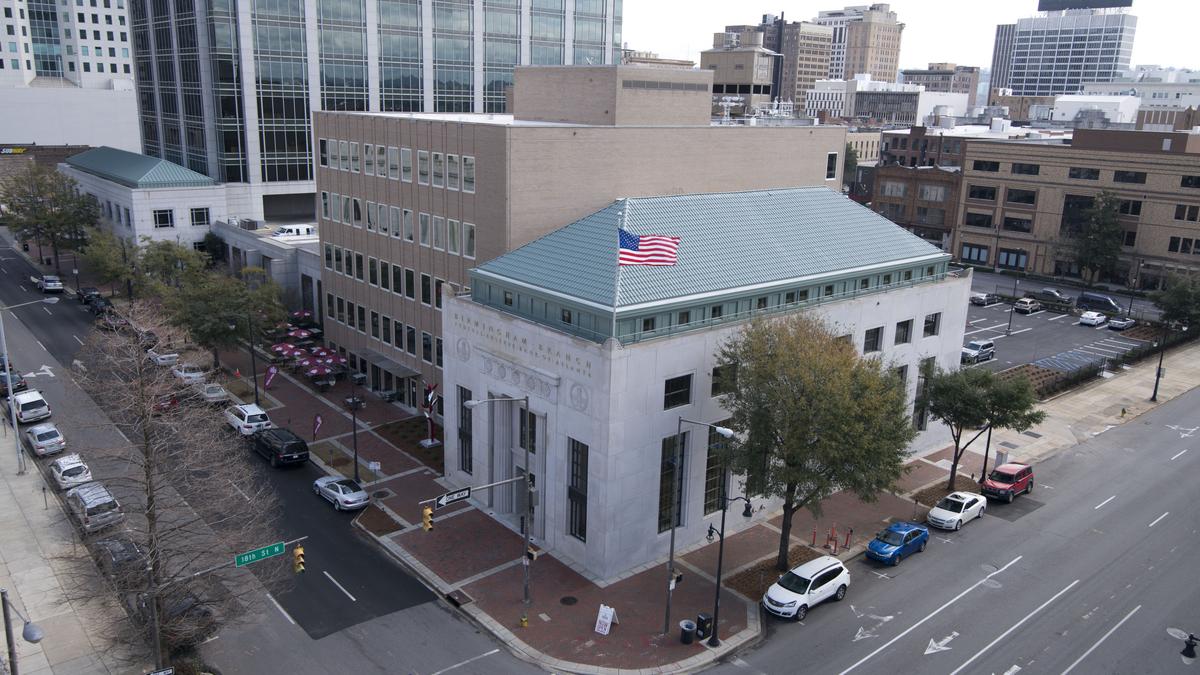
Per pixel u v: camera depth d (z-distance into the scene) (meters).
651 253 37.81
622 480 37.47
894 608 36.34
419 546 40.72
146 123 107.12
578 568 38.97
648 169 51.81
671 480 40.09
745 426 37.56
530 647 32.97
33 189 96.75
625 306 36.78
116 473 46.19
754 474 37.19
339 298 66.31
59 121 150.50
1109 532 43.84
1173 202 98.69
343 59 92.25
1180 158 97.25
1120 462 53.62
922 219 124.38
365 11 92.25
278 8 87.38
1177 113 171.12
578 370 37.41
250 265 81.12
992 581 38.66
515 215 46.94
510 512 43.53
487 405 43.56
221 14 85.12
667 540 40.34
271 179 91.69
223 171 90.25
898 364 50.53
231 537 31.19
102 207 96.25
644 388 37.28
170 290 63.12
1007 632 34.59
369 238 60.75
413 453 51.72
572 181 48.69
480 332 43.28
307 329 73.38
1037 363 74.94
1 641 31.89
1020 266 114.25
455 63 99.69
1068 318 92.31
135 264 77.12
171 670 27.53
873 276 48.59
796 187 58.56
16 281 91.12
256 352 70.88
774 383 36.34
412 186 54.88
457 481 47.25
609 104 54.06
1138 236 102.38
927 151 153.12
